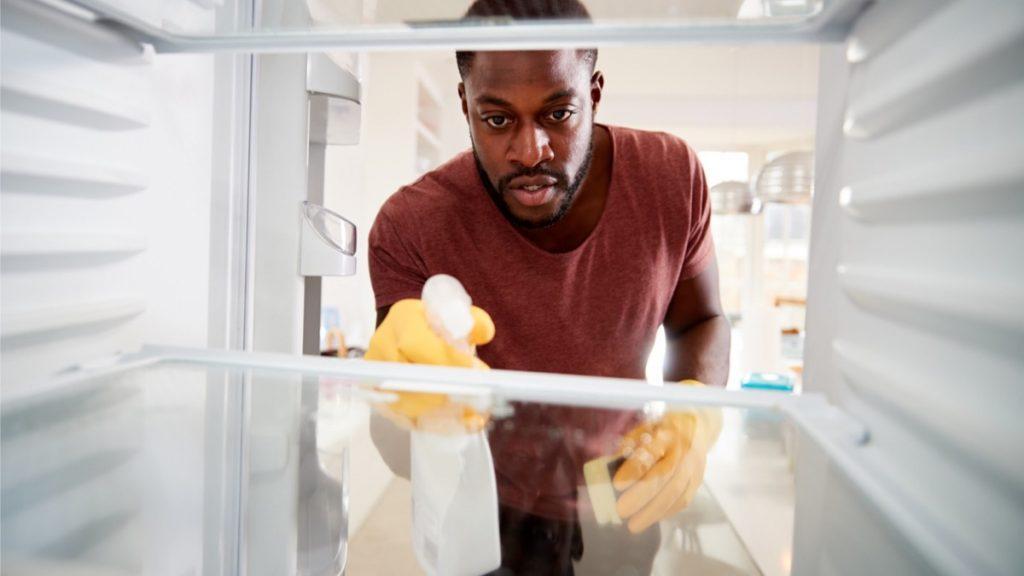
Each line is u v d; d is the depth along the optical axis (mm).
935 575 345
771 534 411
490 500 485
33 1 480
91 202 563
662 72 3684
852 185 519
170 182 648
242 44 571
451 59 3170
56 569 407
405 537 464
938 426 378
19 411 505
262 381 609
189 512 477
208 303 709
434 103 3582
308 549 479
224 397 576
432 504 484
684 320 1263
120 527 455
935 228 384
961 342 359
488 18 484
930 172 375
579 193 1103
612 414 579
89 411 541
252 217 726
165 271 652
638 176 1126
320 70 741
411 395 623
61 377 529
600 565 419
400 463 531
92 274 571
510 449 541
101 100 546
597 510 471
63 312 532
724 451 509
